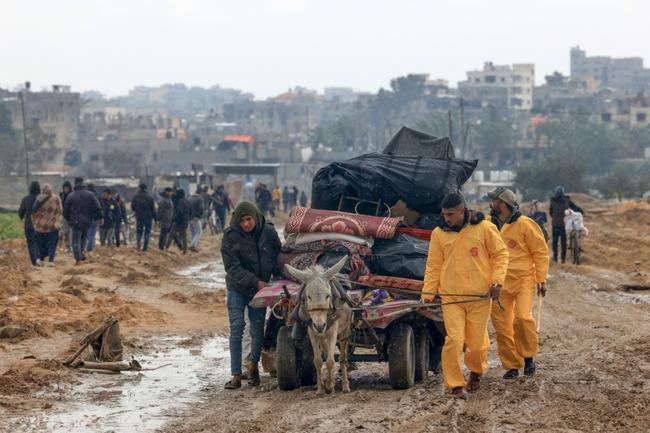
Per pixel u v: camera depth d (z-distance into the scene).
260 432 16.53
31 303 31.67
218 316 32.88
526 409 17.31
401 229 21.45
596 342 25.66
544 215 49.19
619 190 146.75
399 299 20.16
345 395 19.28
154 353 25.84
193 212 56.72
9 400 19.08
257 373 21.27
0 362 23.16
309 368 20.78
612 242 58.81
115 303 33.47
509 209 20.28
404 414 17.19
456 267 18.47
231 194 131.88
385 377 22.09
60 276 40.22
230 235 20.86
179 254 55.06
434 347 22.30
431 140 26.78
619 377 19.92
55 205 43.25
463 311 18.58
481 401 18.09
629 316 31.48
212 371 23.23
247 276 20.67
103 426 17.34
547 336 27.36
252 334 21.00
